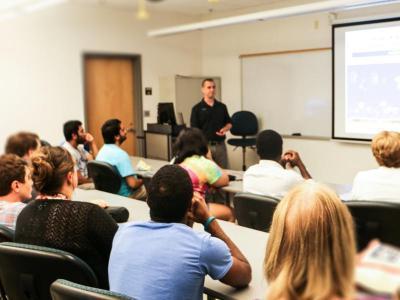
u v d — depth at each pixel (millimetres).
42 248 1561
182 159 3111
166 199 1429
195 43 7090
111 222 1755
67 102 5066
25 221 1767
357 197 2471
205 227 1616
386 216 2037
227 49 7141
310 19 6008
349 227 888
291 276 829
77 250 1686
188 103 6695
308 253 841
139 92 5703
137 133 5703
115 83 5184
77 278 1552
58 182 1835
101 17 5125
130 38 5473
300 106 6316
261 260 1802
